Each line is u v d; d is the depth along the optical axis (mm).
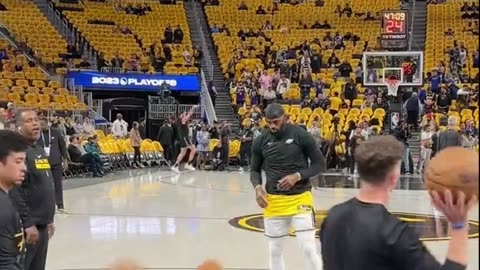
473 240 7301
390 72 21625
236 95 24422
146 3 29922
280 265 5648
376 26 29750
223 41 28375
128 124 23969
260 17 30703
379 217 2428
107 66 24734
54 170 9914
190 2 31031
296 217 5500
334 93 23906
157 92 24234
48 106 20062
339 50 27672
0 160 3312
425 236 8383
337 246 2490
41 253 4742
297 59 25953
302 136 5480
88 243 8133
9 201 3260
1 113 8656
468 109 20688
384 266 2395
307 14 31062
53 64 23641
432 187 2123
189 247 7879
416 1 30719
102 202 12008
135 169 20031
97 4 28844
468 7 29703
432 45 27609
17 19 25766
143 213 10633
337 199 12484
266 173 5613
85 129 19219
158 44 27141
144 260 7145
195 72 25328
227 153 20547
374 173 2480
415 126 20312
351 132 18734
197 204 11805
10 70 21938
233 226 9367
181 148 19625
